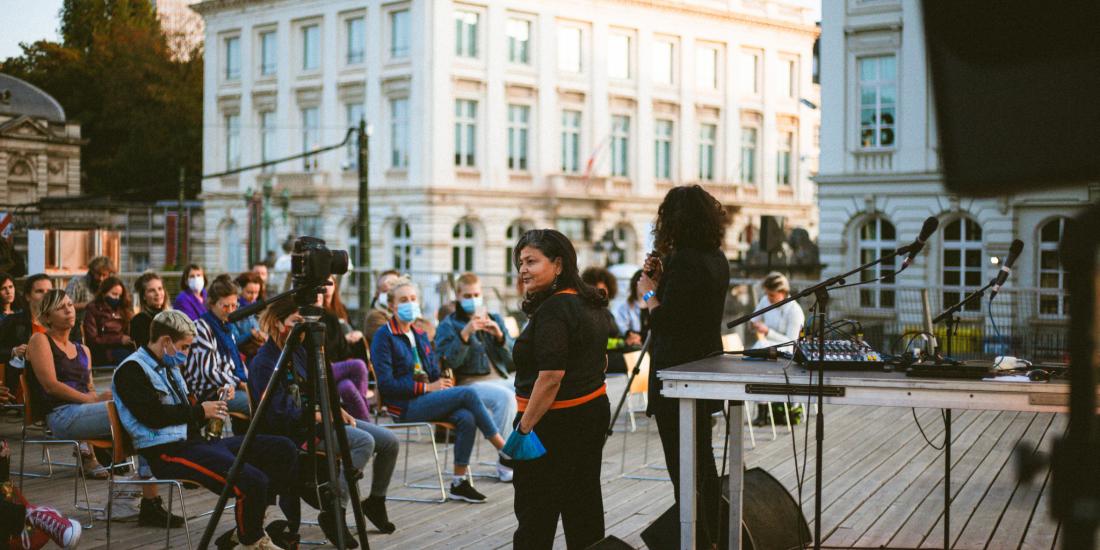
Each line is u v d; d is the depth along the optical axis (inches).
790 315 454.0
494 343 381.4
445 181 1673.2
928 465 356.2
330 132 1780.3
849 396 170.7
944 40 45.0
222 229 1946.4
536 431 185.6
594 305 189.9
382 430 268.2
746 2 2050.9
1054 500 68.4
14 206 2110.0
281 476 243.8
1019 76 43.8
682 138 1967.3
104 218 2085.4
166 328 241.1
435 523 278.4
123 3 2667.3
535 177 1781.5
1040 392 161.5
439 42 1662.2
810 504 298.0
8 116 2185.0
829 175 1134.4
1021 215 1010.7
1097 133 42.9
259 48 1884.8
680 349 200.5
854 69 1119.0
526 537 186.5
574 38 1829.5
